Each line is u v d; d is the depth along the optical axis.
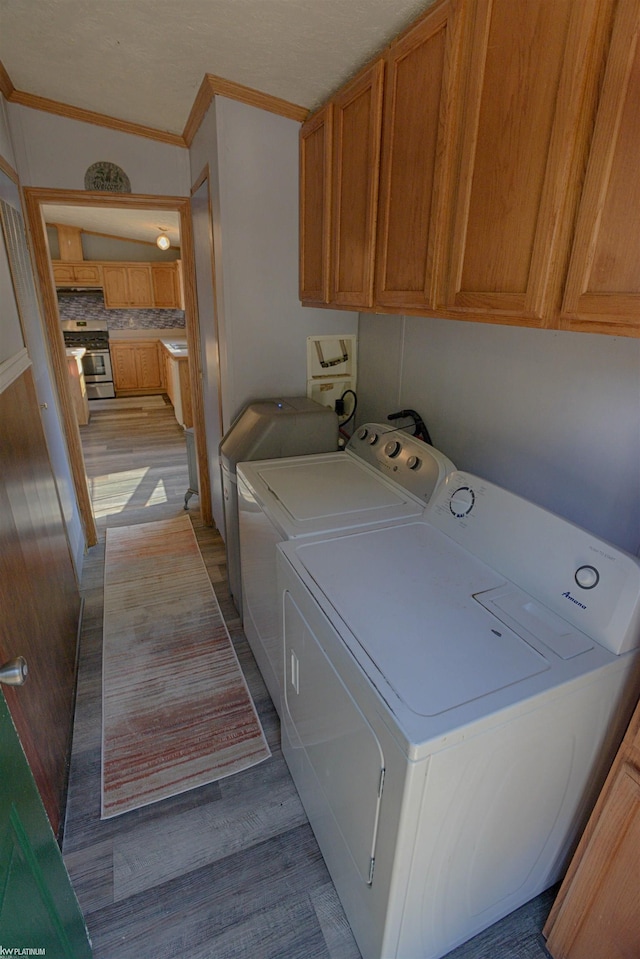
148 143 2.73
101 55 1.88
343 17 1.46
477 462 1.83
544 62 0.95
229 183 2.18
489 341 1.70
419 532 1.57
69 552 2.45
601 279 0.92
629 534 1.31
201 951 1.27
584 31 0.86
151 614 2.57
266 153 2.20
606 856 1.08
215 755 1.79
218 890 1.39
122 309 7.59
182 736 1.87
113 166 2.70
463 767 0.93
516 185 1.06
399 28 1.48
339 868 1.31
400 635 1.11
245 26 1.57
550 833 1.25
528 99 1.00
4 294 1.85
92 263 7.03
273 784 1.69
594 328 0.95
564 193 0.96
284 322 2.49
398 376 2.29
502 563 1.34
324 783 1.33
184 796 1.65
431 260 1.37
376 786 1.00
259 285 2.38
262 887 1.40
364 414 2.66
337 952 1.26
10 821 0.82
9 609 1.28
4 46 1.87
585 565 1.14
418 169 1.38
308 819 1.56
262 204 2.27
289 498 1.79
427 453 1.84
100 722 1.92
